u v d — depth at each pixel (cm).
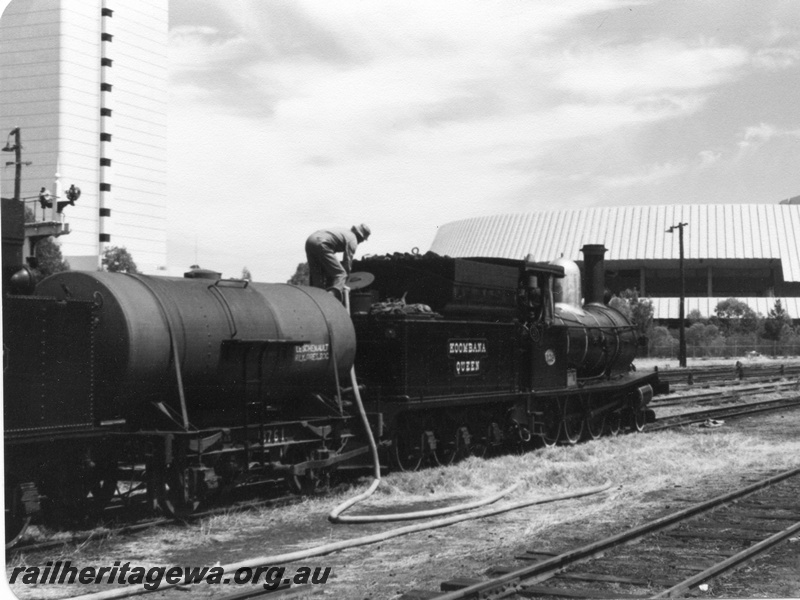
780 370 4750
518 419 1730
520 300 1792
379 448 1391
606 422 2153
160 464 1053
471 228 12638
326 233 1430
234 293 1185
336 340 1295
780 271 10350
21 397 909
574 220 11269
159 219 9719
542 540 993
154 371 1037
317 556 930
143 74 9475
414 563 896
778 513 1145
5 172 4747
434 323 1498
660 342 7256
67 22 8844
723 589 789
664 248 10525
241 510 1139
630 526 1077
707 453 1828
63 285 1005
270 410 1225
